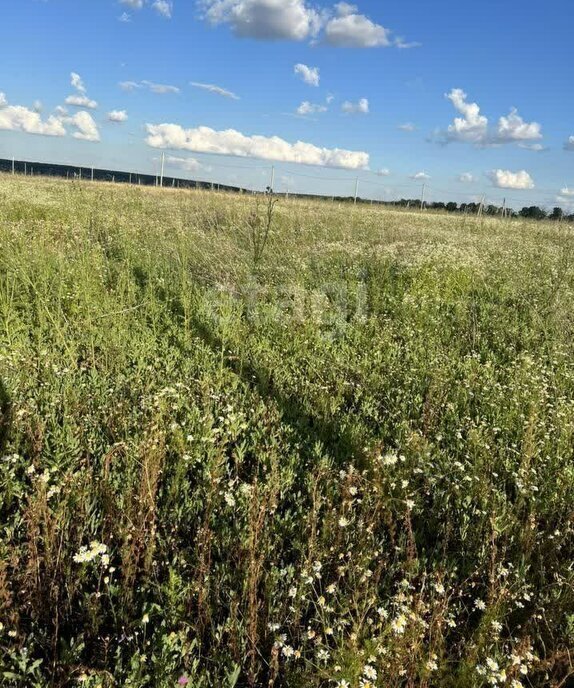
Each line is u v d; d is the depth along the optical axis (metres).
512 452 3.99
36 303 5.74
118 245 8.89
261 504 2.92
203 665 2.21
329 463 3.58
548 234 15.66
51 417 3.67
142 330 5.64
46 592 2.39
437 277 8.86
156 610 2.40
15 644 2.10
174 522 2.94
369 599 2.38
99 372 4.61
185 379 4.60
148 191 19.41
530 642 2.38
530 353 6.12
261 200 14.20
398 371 5.39
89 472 2.99
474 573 2.67
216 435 3.64
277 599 2.49
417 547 3.04
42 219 10.59
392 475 3.49
